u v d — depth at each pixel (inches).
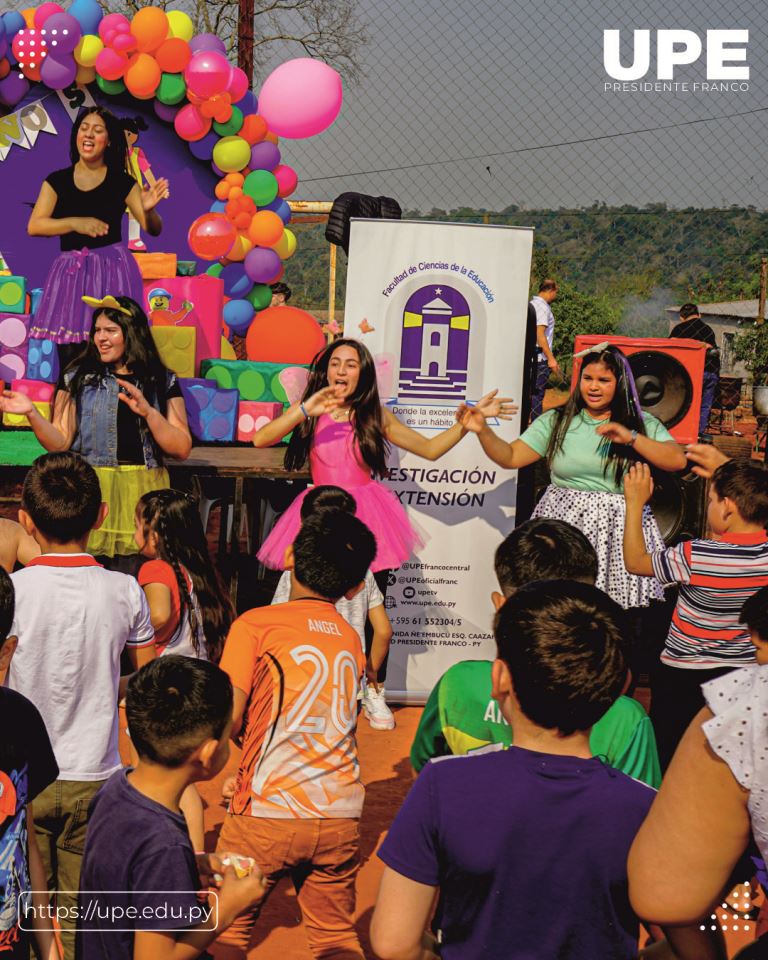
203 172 370.3
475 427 186.9
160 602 137.6
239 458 252.7
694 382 233.5
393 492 213.0
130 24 341.1
